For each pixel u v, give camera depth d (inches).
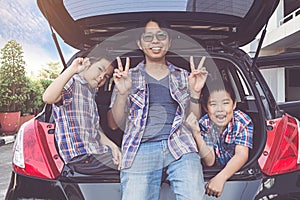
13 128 374.6
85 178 76.0
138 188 75.5
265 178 77.1
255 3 92.9
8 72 352.8
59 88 78.5
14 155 82.5
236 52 104.3
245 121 84.3
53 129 85.8
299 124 90.0
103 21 94.8
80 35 101.6
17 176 79.6
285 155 80.0
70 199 74.3
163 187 78.7
